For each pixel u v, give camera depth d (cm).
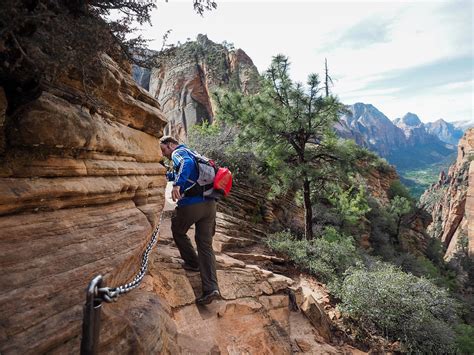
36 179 224
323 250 909
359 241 1752
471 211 6312
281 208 1410
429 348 648
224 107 1118
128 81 347
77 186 248
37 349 170
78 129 240
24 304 178
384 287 701
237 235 879
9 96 204
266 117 1034
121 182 309
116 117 322
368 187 2806
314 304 616
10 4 158
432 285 786
